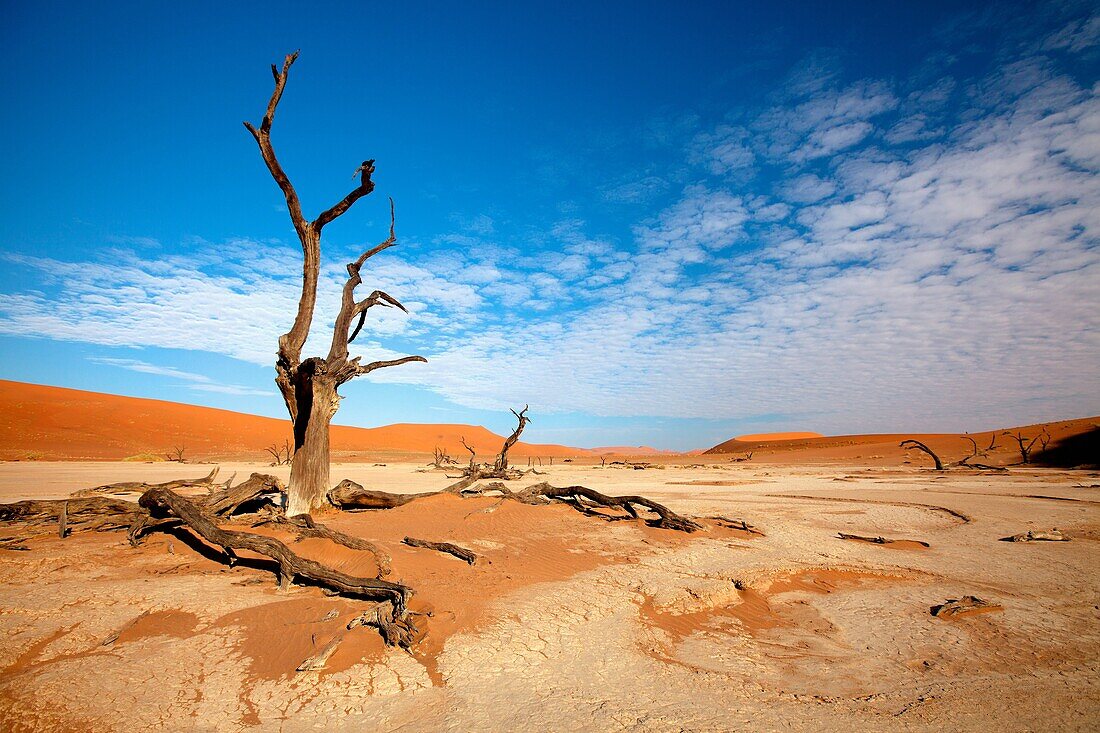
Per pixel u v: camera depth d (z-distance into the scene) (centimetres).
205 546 1001
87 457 5103
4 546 984
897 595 888
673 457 9619
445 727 454
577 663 592
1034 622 752
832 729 464
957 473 3797
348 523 1249
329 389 1392
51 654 562
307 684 514
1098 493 2323
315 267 1338
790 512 1794
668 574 942
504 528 1297
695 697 523
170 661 550
